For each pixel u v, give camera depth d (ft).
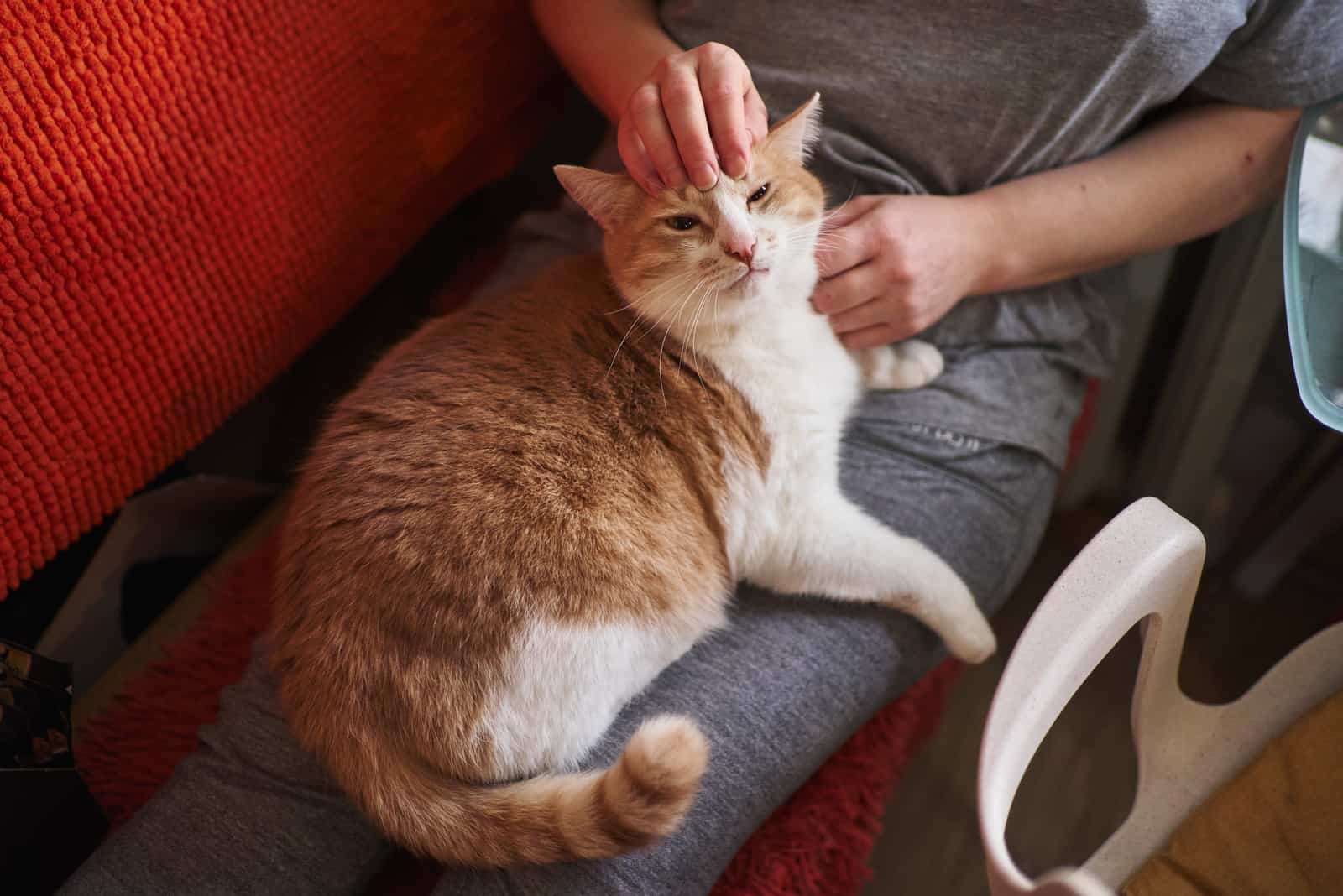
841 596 3.09
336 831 2.62
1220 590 4.88
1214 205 3.36
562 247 3.98
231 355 3.61
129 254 3.13
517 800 2.51
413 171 4.08
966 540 3.28
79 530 3.32
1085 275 3.77
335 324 4.55
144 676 3.56
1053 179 3.27
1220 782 2.57
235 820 2.62
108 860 2.56
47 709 2.94
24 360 2.95
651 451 2.96
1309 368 2.48
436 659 2.59
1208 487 4.97
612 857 2.54
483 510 2.71
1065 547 5.21
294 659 2.71
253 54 3.30
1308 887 2.29
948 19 3.03
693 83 2.73
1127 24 2.84
